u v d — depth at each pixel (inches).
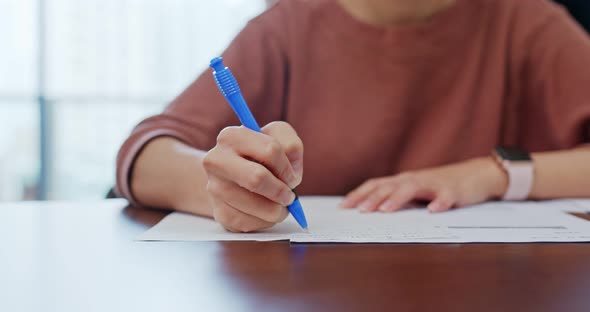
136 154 27.5
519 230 20.2
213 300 11.7
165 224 21.5
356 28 38.7
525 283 12.9
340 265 14.8
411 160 38.7
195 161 25.3
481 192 28.4
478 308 11.0
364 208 25.0
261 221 19.5
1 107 113.3
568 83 37.1
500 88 39.1
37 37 112.8
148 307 11.2
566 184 30.0
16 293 12.3
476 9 39.4
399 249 17.0
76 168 118.6
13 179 116.3
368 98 38.6
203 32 116.1
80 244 17.8
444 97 39.1
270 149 18.1
